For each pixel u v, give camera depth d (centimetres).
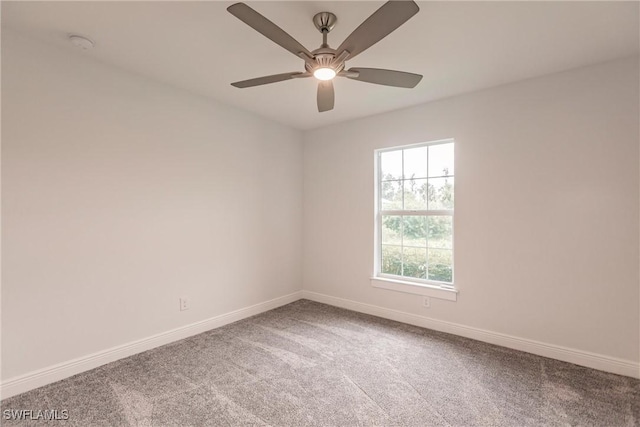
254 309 346
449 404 186
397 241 338
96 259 227
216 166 308
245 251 337
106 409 180
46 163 204
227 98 301
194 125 288
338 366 230
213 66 236
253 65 234
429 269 315
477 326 278
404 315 321
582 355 232
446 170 304
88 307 223
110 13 173
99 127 228
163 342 265
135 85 248
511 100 261
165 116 267
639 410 180
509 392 198
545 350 246
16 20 180
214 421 171
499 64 229
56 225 208
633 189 214
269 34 145
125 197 242
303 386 204
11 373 191
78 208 218
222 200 313
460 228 287
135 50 213
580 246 233
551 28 184
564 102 238
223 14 174
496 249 268
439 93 282
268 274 364
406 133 320
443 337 283
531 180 252
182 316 280
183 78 257
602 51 209
